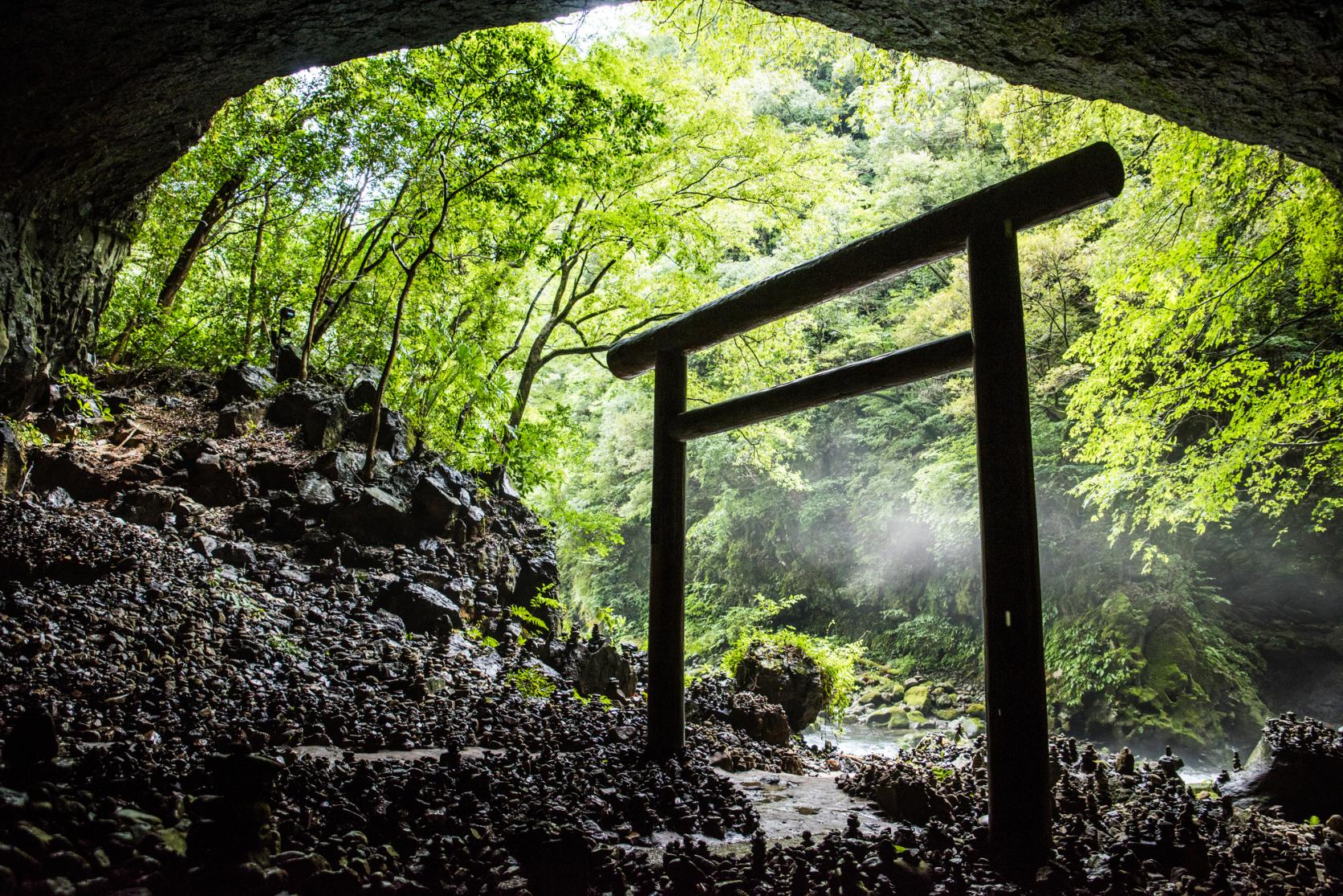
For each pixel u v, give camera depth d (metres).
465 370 10.27
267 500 7.61
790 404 4.01
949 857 2.76
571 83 8.73
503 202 9.09
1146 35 3.35
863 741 11.91
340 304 10.43
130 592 5.30
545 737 4.77
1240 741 12.37
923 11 3.72
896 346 18.25
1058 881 2.53
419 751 4.17
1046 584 14.91
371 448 8.31
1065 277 13.98
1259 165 7.27
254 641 5.23
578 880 2.33
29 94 4.20
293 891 1.90
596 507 23.86
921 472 16.16
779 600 20.73
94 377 9.01
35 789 1.99
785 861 2.68
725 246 14.18
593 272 15.94
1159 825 2.81
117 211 6.60
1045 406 15.23
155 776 2.58
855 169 21.27
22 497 6.41
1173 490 9.20
